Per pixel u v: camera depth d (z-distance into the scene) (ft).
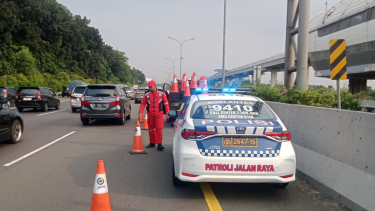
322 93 36.09
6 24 143.95
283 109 26.32
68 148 29.91
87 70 267.18
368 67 102.01
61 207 15.40
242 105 18.42
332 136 18.52
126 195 17.17
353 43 106.32
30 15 182.91
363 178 15.14
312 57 131.95
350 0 114.11
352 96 34.42
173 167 18.11
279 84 43.57
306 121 21.99
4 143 31.89
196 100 19.10
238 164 15.19
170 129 44.06
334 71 23.88
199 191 17.89
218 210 15.16
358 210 14.48
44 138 35.50
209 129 15.40
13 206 15.47
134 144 28.14
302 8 34.35
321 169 18.62
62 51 215.92
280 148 15.51
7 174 21.04
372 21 97.71
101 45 331.57
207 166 15.26
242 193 17.60
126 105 51.03
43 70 186.19
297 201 16.39
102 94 45.91
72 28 244.63
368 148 15.30
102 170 14.23
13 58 144.05
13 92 78.18
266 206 15.70
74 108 69.10
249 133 15.29
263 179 15.28
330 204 15.97
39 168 22.57
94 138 35.76
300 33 34.63
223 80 82.69
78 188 18.26
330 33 119.75
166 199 16.62
